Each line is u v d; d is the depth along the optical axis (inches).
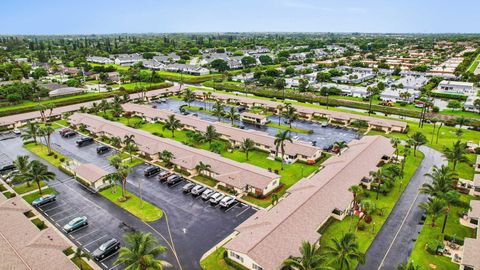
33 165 3120.1
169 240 2518.5
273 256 2170.3
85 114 5600.4
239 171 3422.7
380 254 2385.6
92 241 2507.4
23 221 2564.0
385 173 3125.0
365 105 6830.7
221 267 2242.9
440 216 2576.3
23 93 6673.2
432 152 4343.0
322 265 1873.8
